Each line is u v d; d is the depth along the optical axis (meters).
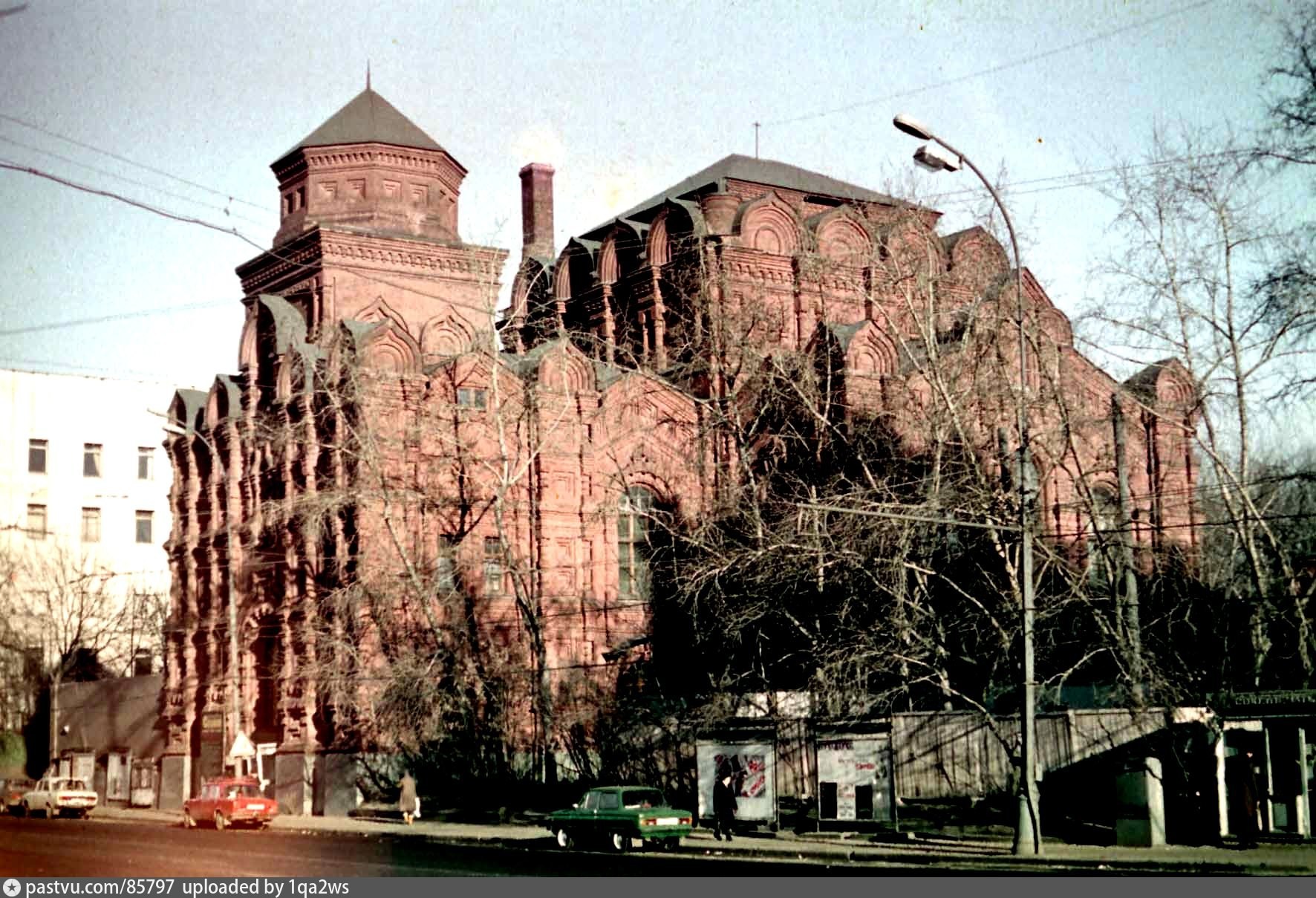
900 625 37.97
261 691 60.50
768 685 41.94
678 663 49.41
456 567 52.19
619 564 57.84
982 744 37.59
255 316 63.38
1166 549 42.59
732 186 64.75
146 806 65.88
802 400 45.66
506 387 56.34
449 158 68.31
